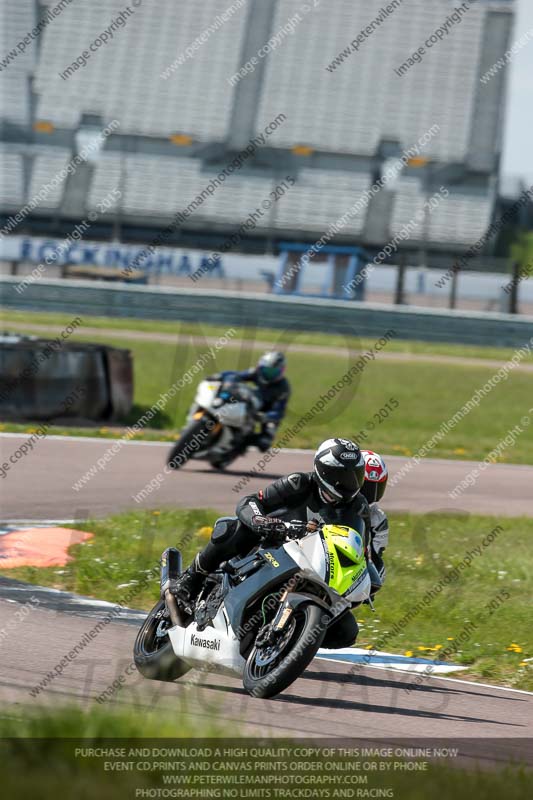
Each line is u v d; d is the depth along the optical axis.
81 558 34.66
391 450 74.19
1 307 133.75
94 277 158.25
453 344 135.12
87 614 28.17
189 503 47.59
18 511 42.44
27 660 22.86
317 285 162.75
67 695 20.08
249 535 21.95
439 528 45.44
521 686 25.25
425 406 96.00
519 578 37.28
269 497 21.62
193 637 21.67
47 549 35.72
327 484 21.31
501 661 27.22
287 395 58.50
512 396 106.06
